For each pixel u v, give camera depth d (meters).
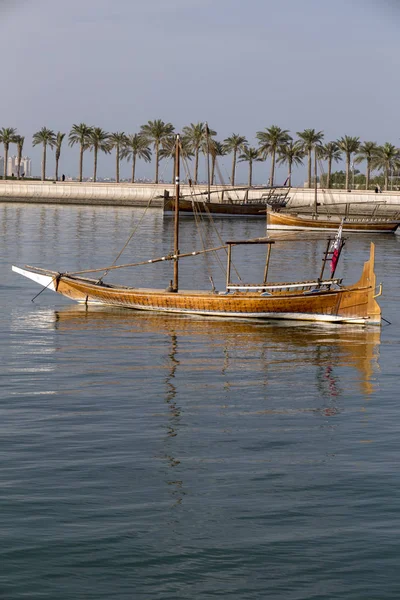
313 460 21.86
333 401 28.14
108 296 49.75
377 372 32.94
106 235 111.75
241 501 19.05
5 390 28.92
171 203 157.50
